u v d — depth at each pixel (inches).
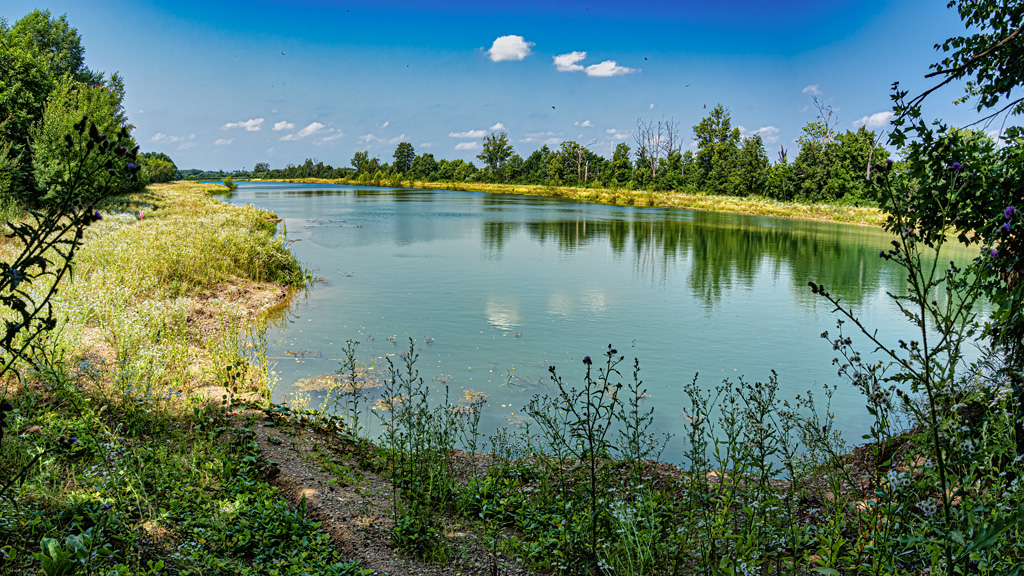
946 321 102.2
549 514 185.5
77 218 97.7
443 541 167.8
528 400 326.3
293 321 487.2
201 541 150.0
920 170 154.6
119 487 162.9
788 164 2519.7
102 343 319.9
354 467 225.1
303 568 146.4
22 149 895.7
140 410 226.4
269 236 924.6
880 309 567.2
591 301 593.0
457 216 1692.9
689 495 165.5
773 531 142.3
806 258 930.7
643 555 144.4
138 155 103.0
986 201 156.1
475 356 403.2
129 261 520.7
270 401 298.4
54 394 221.9
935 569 103.6
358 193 3373.5
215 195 2605.8
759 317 535.8
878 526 129.0
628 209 2186.3
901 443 191.6
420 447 211.5
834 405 323.9
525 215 1787.6
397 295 601.6
